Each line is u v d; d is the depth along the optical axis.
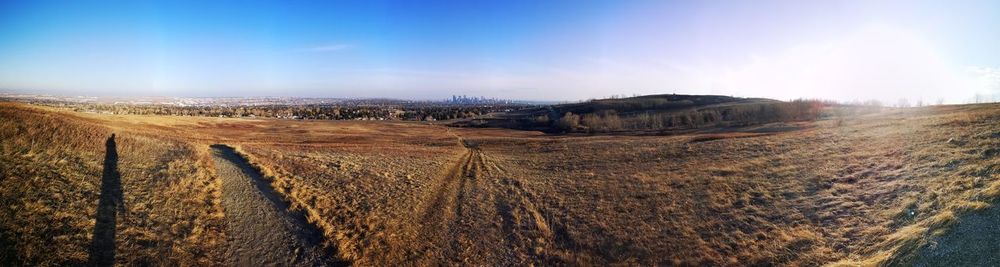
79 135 20.17
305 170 24.64
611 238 14.82
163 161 20.03
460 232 16.03
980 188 12.46
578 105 115.88
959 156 16.95
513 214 18.08
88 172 16.08
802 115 69.50
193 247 12.35
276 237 13.88
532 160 35.34
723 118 76.19
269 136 53.94
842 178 17.95
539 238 15.33
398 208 18.58
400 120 119.75
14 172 14.01
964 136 20.92
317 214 16.33
